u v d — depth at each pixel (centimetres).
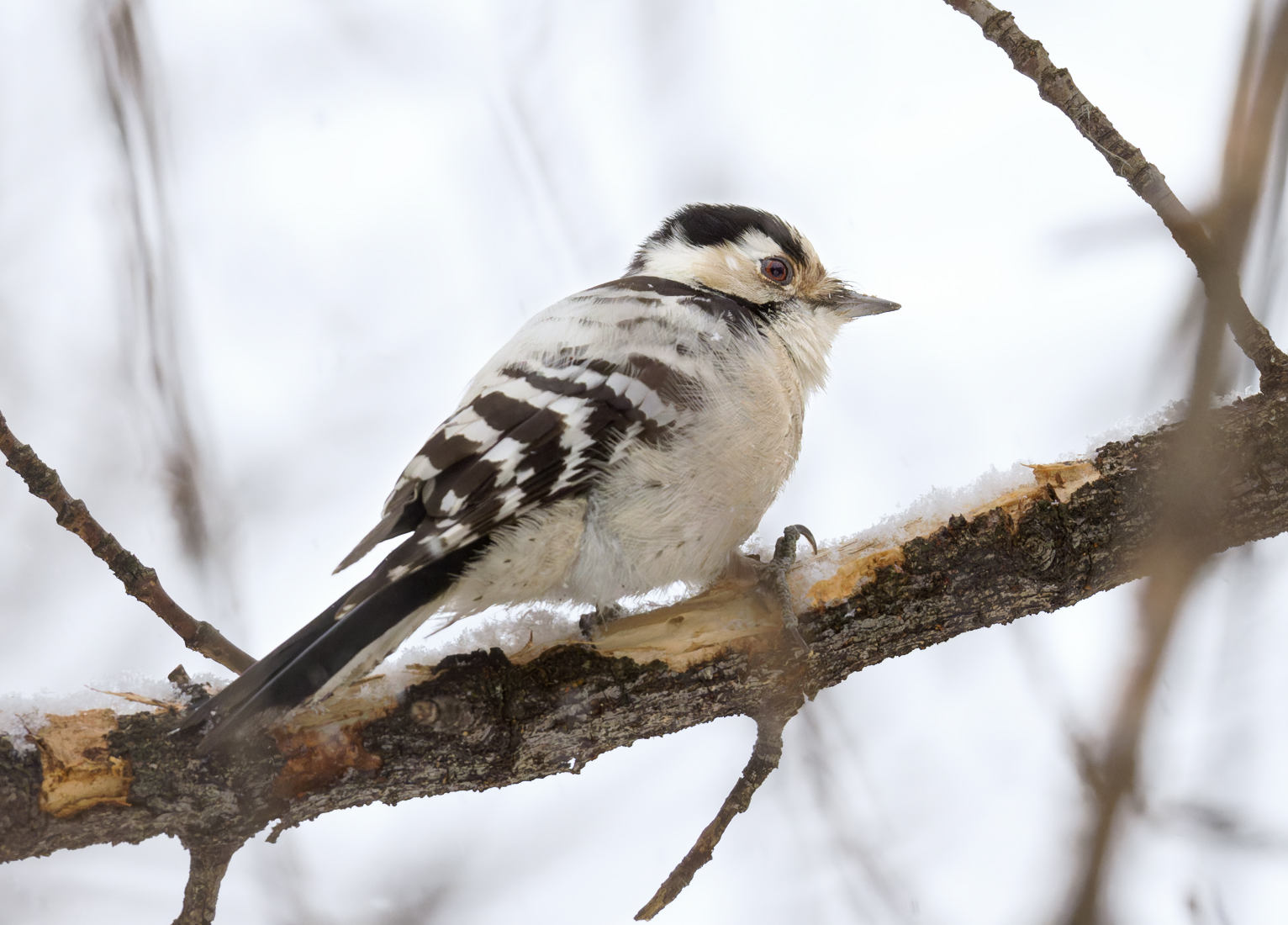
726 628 640
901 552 650
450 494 639
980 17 632
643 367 699
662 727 626
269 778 550
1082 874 531
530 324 771
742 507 716
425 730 570
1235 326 637
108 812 528
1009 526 646
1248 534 618
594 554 677
